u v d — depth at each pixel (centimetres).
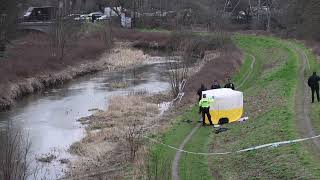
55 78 6091
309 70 5319
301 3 9338
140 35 10006
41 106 4772
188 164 2594
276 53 7531
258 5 11988
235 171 2403
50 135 3688
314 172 2098
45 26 8794
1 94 4825
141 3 11900
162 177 2348
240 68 6353
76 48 7844
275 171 2236
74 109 4609
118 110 4397
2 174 2356
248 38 9675
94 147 3250
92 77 6569
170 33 9862
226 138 3030
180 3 11300
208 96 3450
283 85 4403
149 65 7512
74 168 2883
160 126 3575
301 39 8762
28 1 8656
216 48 8250
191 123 3519
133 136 3303
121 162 2855
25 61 6241
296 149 2419
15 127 3938
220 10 11512
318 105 3378
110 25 10362
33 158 3097
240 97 3506
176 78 4944
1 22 6388
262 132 2908
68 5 9819
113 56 8112
